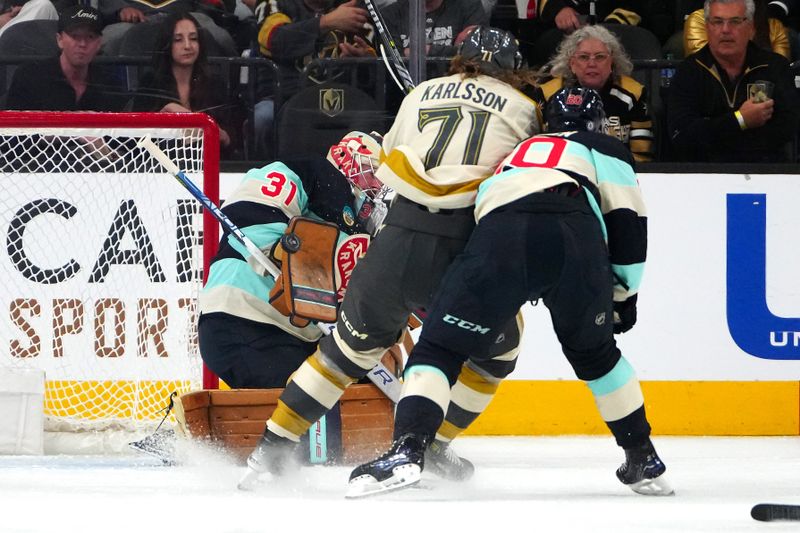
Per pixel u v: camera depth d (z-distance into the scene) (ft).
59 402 54.70
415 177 33.22
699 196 58.39
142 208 54.75
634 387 35.12
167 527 26.73
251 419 43.24
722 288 58.49
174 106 60.39
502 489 37.60
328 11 61.36
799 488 37.86
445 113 34.19
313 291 41.45
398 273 33.40
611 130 59.36
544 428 58.18
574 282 32.30
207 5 62.49
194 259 53.26
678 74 60.23
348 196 45.39
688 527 27.45
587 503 31.96
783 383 58.75
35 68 60.03
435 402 32.09
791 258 58.54
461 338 32.14
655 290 58.34
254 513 29.04
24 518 28.32
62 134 52.44
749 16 59.26
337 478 39.70
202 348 45.98
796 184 58.54
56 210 54.60
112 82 60.34
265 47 60.80
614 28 63.46
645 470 35.50
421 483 38.75
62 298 54.75
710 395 58.54
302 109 59.98
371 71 60.29
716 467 44.86
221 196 58.18
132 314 54.85
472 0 61.98
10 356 54.60
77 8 59.52
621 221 33.40
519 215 32.01
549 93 59.88
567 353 34.65
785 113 59.47
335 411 44.21
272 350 45.11
